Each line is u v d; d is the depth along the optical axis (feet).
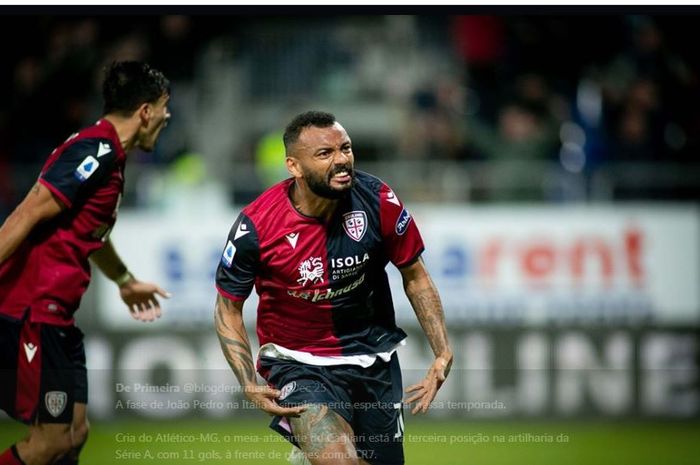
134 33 131.85
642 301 108.78
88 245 57.47
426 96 131.54
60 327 57.00
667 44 127.13
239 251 52.60
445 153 123.34
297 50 145.07
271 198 52.90
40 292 56.24
